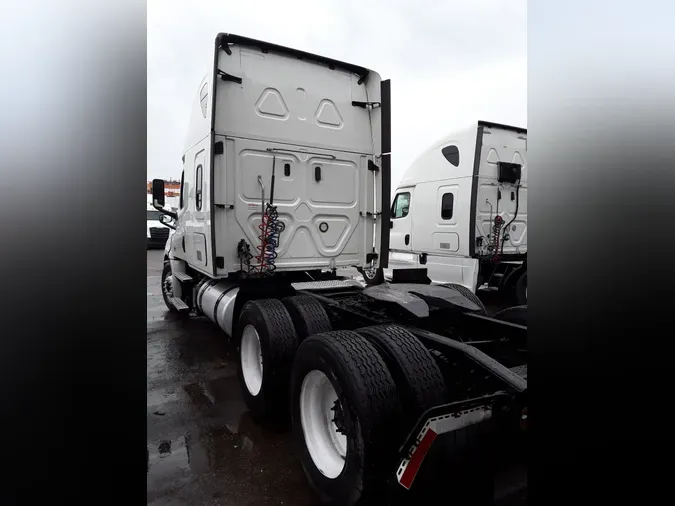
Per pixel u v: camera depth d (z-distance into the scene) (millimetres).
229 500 2277
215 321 4574
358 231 4656
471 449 1860
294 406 2525
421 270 4094
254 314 3266
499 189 7113
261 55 4086
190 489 2367
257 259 4000
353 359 2084
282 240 4207
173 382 4000
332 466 2232
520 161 7406
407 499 1792
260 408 3094
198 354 4848
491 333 3053
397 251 8477
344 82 4559
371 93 4668
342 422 2105
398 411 2018
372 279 4660
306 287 4133
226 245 3949
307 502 2268
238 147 3973
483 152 6914
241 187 4004
